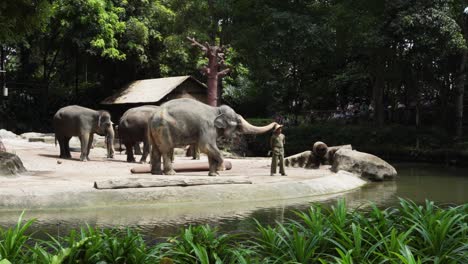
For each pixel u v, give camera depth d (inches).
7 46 1384.1
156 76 1446.9
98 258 199.5
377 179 693.3
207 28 1288.1
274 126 637.3
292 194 514.3
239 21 1274.6
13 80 1384.1
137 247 210.4
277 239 222.7
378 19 1072.2
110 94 1423.5
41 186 444.1
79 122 753.0
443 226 207.8
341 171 674.8
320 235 211.3
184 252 203.5
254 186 500.7
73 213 395.5
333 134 1206.3
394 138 1131.9
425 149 1061.8
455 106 1129.4
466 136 1104.8
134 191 448.1
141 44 1318.9
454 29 995.3
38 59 1503.4
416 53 1053.2
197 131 569.3
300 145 1224.2
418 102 1190.9
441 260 191.2
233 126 586.2
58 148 924.6
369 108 1456.7
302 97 1558.8
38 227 338.6
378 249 209.6
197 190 471.8
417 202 497.0
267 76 1323.8
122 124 759.1
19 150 840.3
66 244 246.4
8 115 1315.2
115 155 892.0
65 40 1282.0
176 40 1284.4
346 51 1211.2
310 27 1122.7
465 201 507.5
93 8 1171.3
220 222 368.2
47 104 1390.3
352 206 459.2
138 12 1326.3
